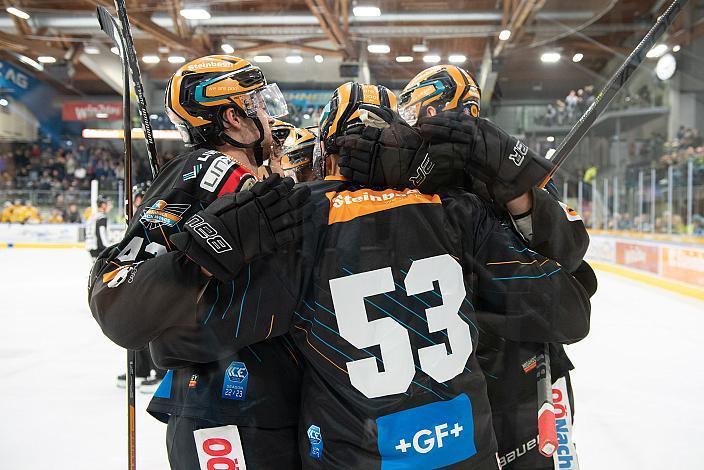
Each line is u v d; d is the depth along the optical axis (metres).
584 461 2.65
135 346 1.13
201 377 1.24
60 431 3.02
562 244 1.20
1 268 11.17
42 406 3.41
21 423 3.12
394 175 1.09
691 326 5.89
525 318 1.20
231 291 1.10
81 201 14.87
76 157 15.30
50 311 6.80
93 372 4.21
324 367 1.06
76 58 9.70
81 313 6.68
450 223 1.13
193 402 1.23
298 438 1.18
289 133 2.40
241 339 1.12
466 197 1.18
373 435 1.02
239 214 1.03
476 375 1.08
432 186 1.12
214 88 1.34
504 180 1.11
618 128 6.87
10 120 14.84
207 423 1.23
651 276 9.09
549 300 1.19
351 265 1.05
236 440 1.22
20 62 13.38
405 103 1.51
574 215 1.24
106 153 15.30
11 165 15.24
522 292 1.18
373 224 1.07
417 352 1.04
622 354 4.74
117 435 2.95
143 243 1.15
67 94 14.43
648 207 9.46
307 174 2.47
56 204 14.87
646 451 2.75
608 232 10.85
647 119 9.52
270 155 1.50
